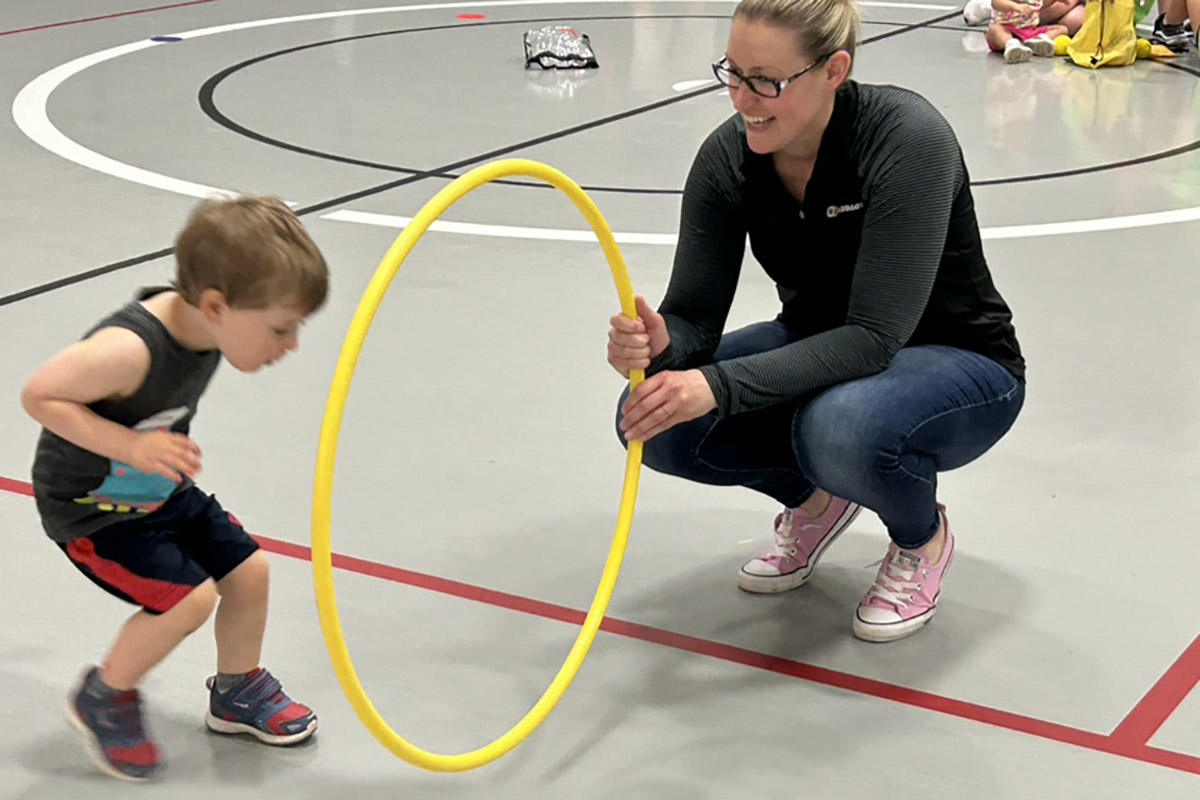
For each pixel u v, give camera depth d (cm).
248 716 208
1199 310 395
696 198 238
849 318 225
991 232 467
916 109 220
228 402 325
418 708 218
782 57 209
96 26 846
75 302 387
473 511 279
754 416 240
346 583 252
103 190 498
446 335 370
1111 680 226
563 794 199
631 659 232
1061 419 322
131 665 194
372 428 314
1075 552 266
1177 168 553
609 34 877
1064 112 661
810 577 259
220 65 734
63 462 187
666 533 275
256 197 184
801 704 220
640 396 213
